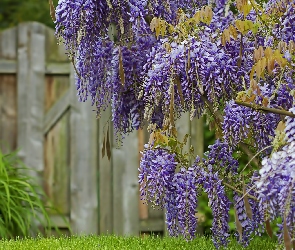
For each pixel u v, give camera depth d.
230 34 5.78
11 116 10.64
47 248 7.04
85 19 5.76
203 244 7.27
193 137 10.55
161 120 6.66
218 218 5.95
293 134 5.03
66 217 10.55
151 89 5.73
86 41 6.03
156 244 7.30
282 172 4.72
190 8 6.68
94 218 10.55
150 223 10.54
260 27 6.12
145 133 10.58
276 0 5.91
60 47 10.70
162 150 5.98
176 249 6.93
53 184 10.58
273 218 4.88
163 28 5.79
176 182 5.95
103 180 10.57
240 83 6.04
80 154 10.58
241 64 6.07
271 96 5.57
